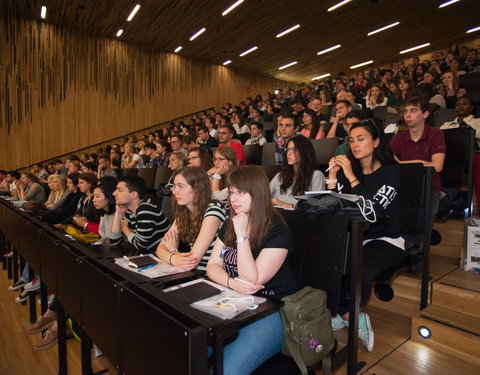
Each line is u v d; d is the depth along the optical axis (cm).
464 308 147
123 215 211
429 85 328
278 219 120
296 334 103
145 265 132
